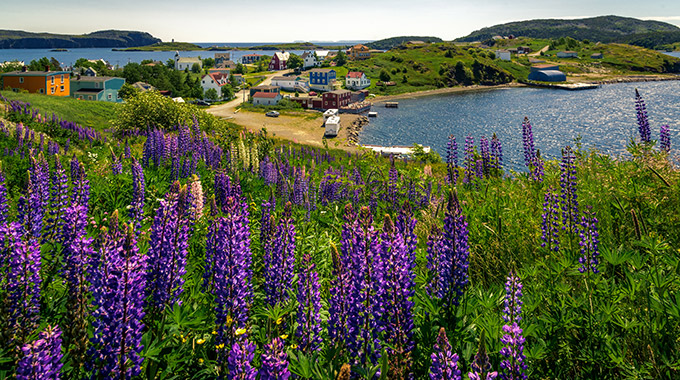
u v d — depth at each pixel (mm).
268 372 2896
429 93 173375
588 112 119250
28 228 5965
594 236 4758
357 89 170125
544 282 4770
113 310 3283
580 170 9336
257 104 133875
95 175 11648
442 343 3014
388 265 3709
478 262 5820
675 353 3314
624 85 194125
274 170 15289
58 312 4441
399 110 130875
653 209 6082
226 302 4055
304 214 9719
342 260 4090
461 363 3510
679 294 3459
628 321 3771
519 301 3672
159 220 4398
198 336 4281
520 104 138250
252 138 21922
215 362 3857
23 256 4312
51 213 6754
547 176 8680
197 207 7355
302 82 174625
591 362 3619
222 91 148125
